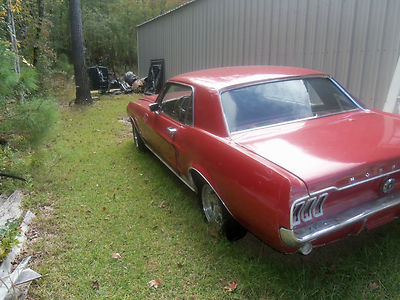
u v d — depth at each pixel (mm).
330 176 1940
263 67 3688
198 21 8781
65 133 6836
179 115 3467
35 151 4094
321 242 2115
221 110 2766
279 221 1937
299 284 2230
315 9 5262
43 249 2824
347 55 4922
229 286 2293
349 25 4820
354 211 2086
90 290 2338
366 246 2586
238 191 2287
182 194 3768
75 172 4602
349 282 2219
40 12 10719
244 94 2928
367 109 3201
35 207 3586
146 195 3811
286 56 5938
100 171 4621
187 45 9664
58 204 3662
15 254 2705
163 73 11945
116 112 9141
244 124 2715
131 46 20172
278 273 2369
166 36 11242
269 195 1995
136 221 3240
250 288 2256
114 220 3273
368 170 2062
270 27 6188
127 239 2936
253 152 2279
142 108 4777
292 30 5730
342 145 2264
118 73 19797
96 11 19531
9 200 3535
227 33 7512
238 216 2414
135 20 19688
